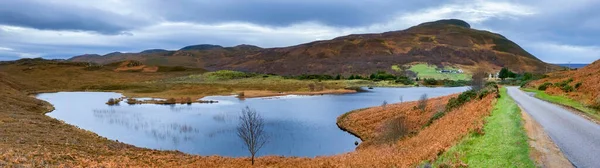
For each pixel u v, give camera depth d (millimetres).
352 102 82688
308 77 194250
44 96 102062
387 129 35281
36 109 64938
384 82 171000
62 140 32188
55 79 167000
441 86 153500
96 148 29922
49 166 18953
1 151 21156
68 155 23156
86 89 128375
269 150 37344
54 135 34781
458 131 20859
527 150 14250
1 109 52406
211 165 26453
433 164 15516
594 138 16328
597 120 21766
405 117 44156
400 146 27094
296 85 142250
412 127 39438
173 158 28719
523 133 17000
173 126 50312
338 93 111500
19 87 121062
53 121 47312
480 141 16672
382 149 27688
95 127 49438
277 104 78812
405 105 53156
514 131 17547
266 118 57750
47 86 137875
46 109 67812
